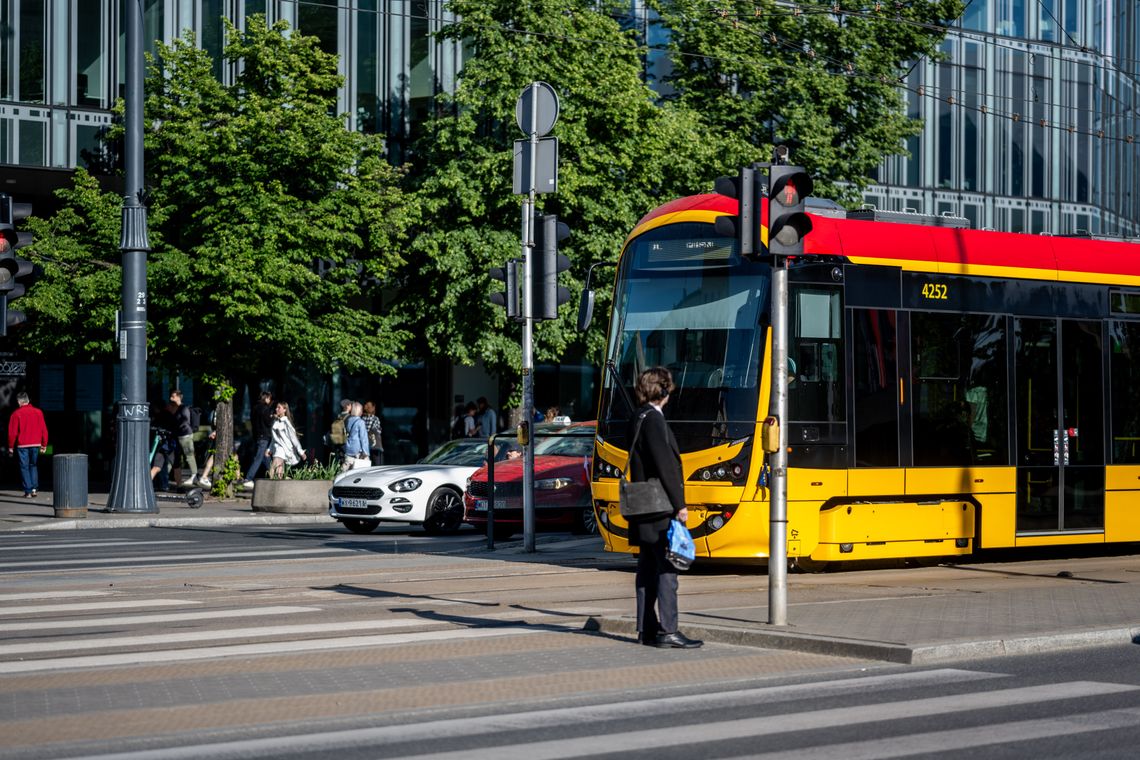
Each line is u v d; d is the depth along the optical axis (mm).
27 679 9570
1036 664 10367
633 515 10711
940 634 11055
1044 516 17781
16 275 18000
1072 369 18203
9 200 18016
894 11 38406
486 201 32750
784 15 37438
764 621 11766
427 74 37312
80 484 26234
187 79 30797
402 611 13203
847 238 16438
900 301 16703
